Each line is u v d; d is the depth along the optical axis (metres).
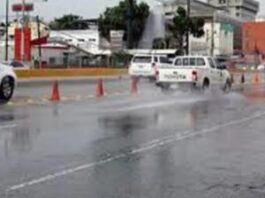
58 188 8.41
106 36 123.25
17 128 15.26
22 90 32.22
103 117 18.30
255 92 33.94
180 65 33.69
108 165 10.25
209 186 8.66
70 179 9.04
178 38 115.31
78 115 18.84
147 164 10.38
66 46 97.69
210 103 24.73
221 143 13.11
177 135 14.30
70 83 41.81
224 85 34.06
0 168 9.86
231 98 28.14
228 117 18.92
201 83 31.70
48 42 94.50
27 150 11.73
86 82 43.72
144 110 20.95
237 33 169.12
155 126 16.09
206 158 11.09
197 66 32.69
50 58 88.38
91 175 9.36
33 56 82.12
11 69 24.08
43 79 46.81
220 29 153.00
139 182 8.88
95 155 11.24
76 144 12.59
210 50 140.12
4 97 23.64
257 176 9.46
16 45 70.69
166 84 31.84
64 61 84.81
